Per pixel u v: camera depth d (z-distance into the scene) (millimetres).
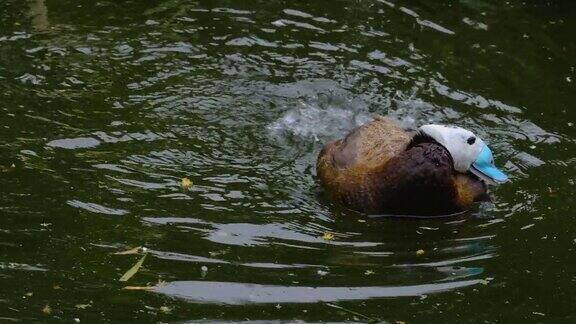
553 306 8578
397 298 8586
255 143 11727
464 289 8812
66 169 10562
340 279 8859
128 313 8023
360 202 10438
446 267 9258
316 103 12727
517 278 9055
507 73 13648
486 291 8789
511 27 15008
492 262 9383
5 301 8055
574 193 10820
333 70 13516
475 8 15578
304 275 8891
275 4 15336
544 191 10891
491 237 9938
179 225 9648
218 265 8938
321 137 12016
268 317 8109
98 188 10219
